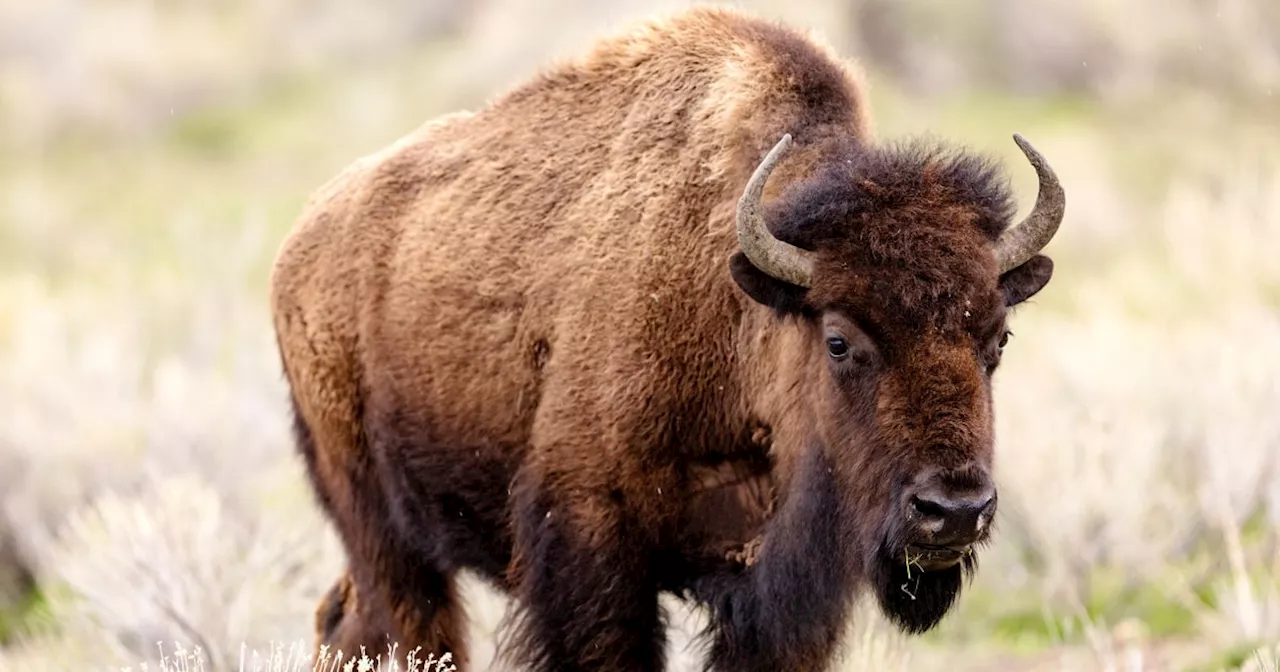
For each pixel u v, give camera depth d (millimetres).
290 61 95938
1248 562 30234
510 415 21172
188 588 27547
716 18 21562
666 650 21250
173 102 91750
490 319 21422
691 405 19750
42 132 89750
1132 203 63719
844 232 17344
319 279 24000
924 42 79562
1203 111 73500
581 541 19891
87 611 28781
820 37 21562
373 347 23000
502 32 85750
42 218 74062
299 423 24875
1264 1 77000
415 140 24125
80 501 36062
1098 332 40781
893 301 16844
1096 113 75312
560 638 20016
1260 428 32938
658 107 21000
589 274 20391
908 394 16719
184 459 37344
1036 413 35719
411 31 97062
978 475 16297
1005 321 17438
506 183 22031
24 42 100625
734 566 19953
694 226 19906
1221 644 26422
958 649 29016
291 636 28312
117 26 100938
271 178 77750
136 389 43531
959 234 17125
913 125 73188
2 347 49125
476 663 27328
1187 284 48531
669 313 19750
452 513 22344
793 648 19547
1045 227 17766
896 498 16672
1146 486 32312
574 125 21875
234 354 49531
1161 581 30656
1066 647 28328
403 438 22609
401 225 23188
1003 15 81125
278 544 29438
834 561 18484
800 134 19734
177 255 65438
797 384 18562
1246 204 52375
